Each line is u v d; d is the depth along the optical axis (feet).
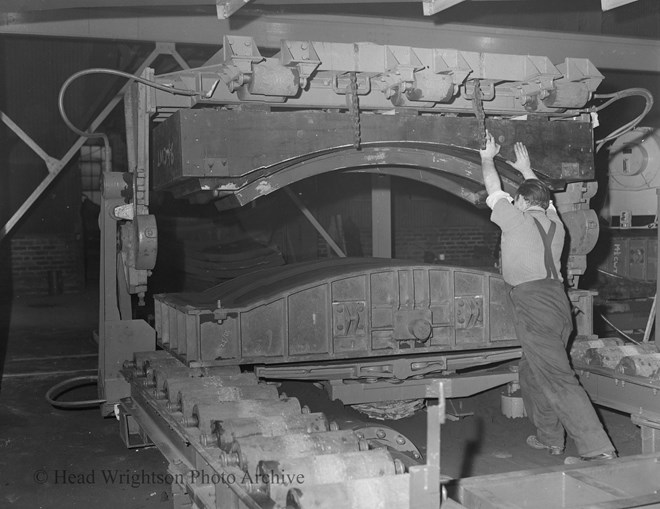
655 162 33.24
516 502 10.12
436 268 16.66
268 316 15.64
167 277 36.37
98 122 28.66
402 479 8.86
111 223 18.26
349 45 15.16
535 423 16.19
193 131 14.40
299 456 10.27
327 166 15.94
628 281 33.63
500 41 29.32
